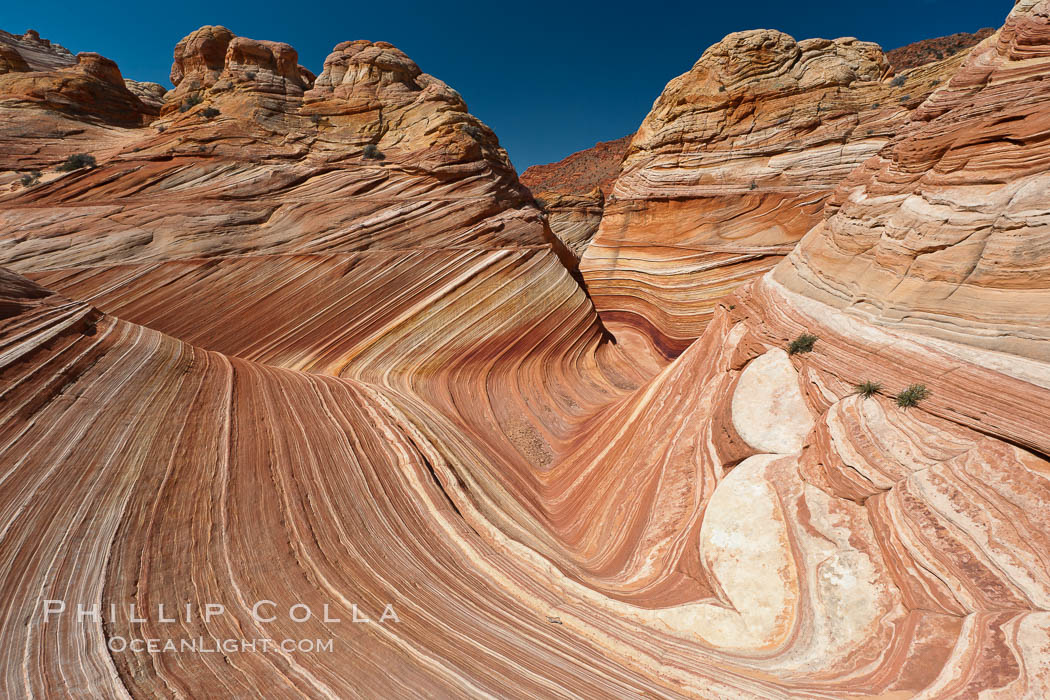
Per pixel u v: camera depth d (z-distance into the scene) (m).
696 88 24.61
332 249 17.09
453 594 6.73
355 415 11.20
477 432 14.39
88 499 5.90
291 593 5.88
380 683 4.89
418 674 5.11
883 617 5.97
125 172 16.97
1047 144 7.40
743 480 8.25
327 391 11.97
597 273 27.64
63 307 8.55
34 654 4.16
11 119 19.72
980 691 4.66
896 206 9.55
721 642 6.39
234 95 20.95
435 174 20.23
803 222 20.80
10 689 3.84
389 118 22.34
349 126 21.94
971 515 6.01
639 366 22.61
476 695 4.91
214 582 5.66
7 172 17.36
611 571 8.65
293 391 11.09
